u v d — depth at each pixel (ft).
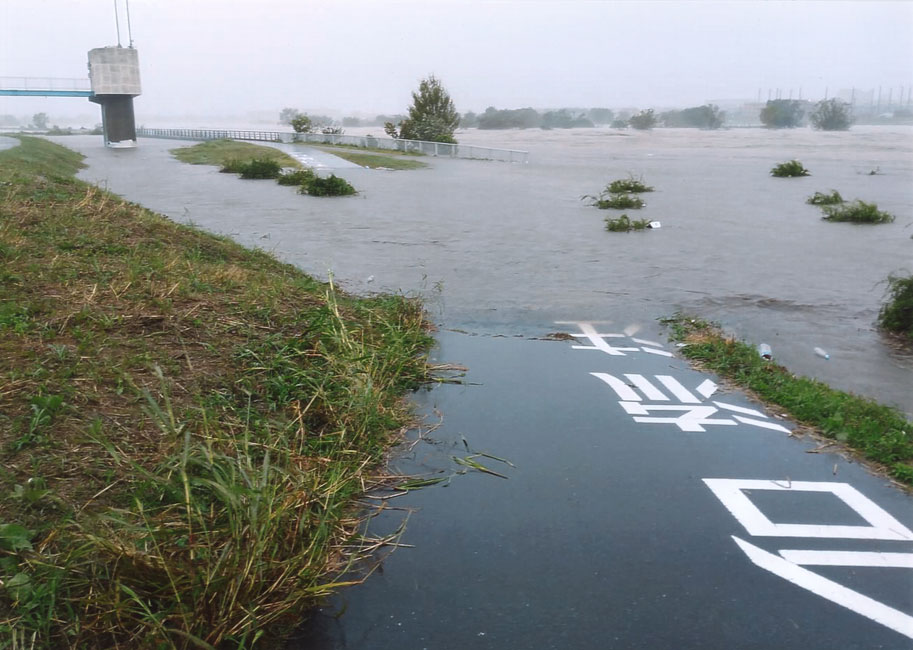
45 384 15.02
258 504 11.46
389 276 36.68
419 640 10.38
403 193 81.56
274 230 52.90
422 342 24.08
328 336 20.34
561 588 11.57
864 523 13.70
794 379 21.34
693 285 35.55
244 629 10.09
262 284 26.48
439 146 156.35
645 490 14.75
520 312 29.60
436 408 18.88
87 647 9.60
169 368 17.13
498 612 10.99
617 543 12.84
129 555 10.32
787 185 93.09
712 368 22.36
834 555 12.66
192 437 14.33
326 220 58.49
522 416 18.45
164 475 12.67
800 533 13.30
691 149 195.62
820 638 10.57
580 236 51.34
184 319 20.44
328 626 10.68
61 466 12.60
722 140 263.08
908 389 21.65
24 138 148.15
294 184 88.79
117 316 19.71
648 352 24.21
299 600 10.84
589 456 16.26
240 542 11.05
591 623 10.77
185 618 9.77
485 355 23.49
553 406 19.16
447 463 15.81
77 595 10.21
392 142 168.96
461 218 60.59
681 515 13.83
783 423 18.37
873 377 22.71
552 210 66.80
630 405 19.33
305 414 16.67
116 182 92.12
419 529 13.21
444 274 37.40
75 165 114.52
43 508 11.51
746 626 10.78
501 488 14.74
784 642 10.46
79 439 13.47
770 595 11.51
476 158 147.64
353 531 13.07
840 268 40.34
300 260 40.78
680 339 25.71
